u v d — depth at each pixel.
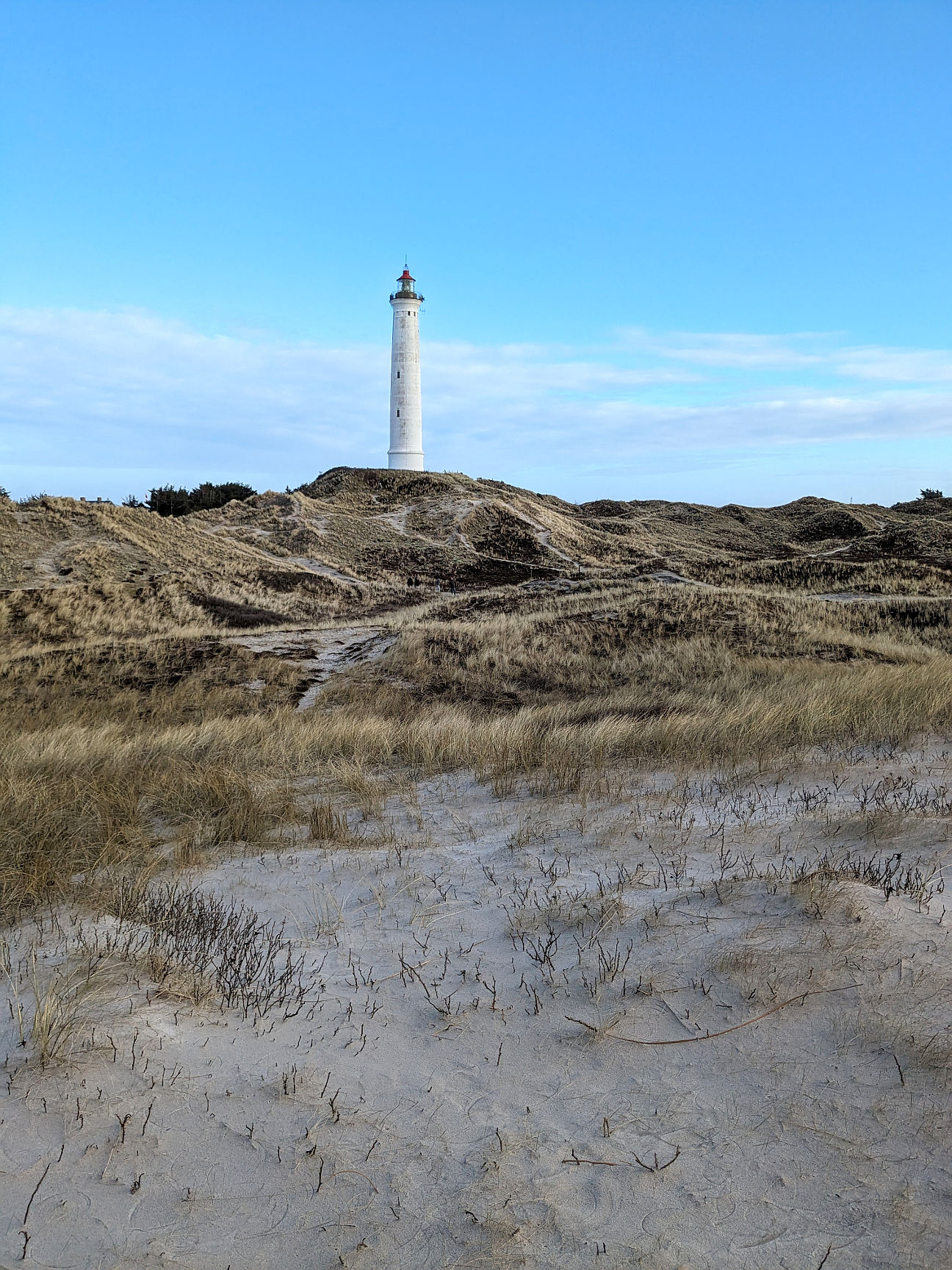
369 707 18.36
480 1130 3.06
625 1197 2.70
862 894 4.46
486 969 4.29
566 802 7.47
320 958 4.55
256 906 5.44
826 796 7.14
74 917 5.06
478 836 6.80
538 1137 3.01
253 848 6.73
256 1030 3.78
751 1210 2.61
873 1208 2.57
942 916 4.27
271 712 18.92
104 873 6.04
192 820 7.53
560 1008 3.83
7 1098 3.21
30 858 6.15
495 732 10.88
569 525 67.06
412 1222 2.64
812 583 40.69
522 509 67.00
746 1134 2.93
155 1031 3.71
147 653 24.36
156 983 4.19
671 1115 3.06
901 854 5.29
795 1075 3.20
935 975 3.68
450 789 8.65
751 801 7.07
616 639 24.09
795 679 17.77
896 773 7.85
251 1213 2.69
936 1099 2.97
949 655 24.69
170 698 20.06
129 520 44.41
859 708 10.99
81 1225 2.62
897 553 52.88
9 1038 3.63
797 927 4.22
